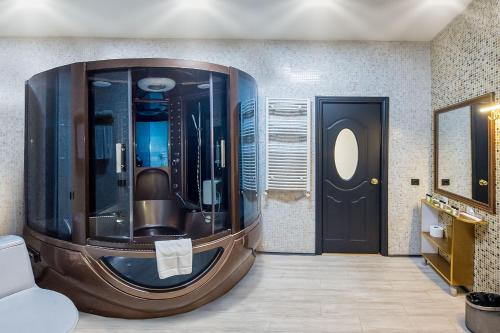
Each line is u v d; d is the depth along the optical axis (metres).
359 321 2.20
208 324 2.17
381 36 3.25
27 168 2.87
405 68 3.37
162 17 2.90
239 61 3.44
